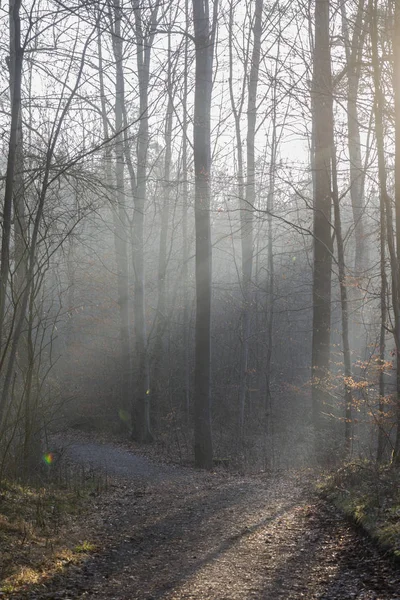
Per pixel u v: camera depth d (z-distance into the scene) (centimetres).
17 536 858
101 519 1044
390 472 1101
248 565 760
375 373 1445
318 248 1875
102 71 1525
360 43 1673
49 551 809
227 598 638
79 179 1145
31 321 1102
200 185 2002
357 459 1384
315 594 637
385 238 1533
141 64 2361
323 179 1850
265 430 2692
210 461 2003
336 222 1805
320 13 1731
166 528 982
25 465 1211
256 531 945
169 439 2698
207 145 2012
